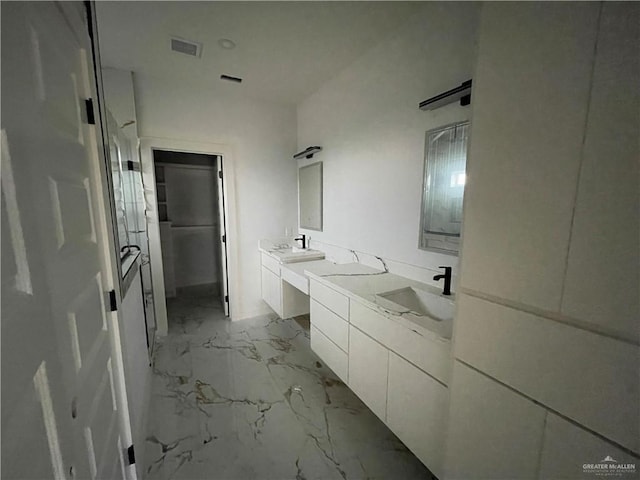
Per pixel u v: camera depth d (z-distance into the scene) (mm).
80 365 716
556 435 658
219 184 3027
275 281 2807
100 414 852
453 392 918
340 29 1787
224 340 2654
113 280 1057
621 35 516
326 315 1922
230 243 3006
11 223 451
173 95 2537
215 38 1853
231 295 3086
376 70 1996
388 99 1920
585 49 564
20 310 453
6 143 450
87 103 933
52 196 625
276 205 3166
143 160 2496
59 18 730
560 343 638
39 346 508
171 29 1751
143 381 1723
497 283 762
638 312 522
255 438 1533
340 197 2510
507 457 770
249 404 1797
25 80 532
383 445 1495
